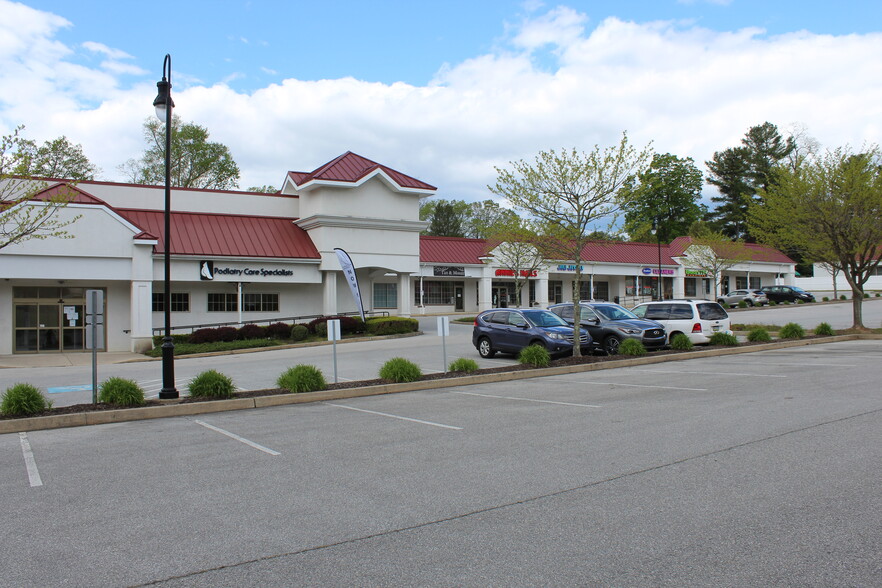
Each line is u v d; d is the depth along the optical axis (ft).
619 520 16.58
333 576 13.76
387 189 104.99
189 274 89.81
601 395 37.83
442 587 13.07
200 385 39.50
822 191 74.49
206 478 21.99
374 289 115.24
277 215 106.93
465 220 259.19
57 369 66.03
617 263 161.89
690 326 63.16
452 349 73.72
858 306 78.33
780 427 26.84
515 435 27.40
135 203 97.25
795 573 13.16
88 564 14.73
